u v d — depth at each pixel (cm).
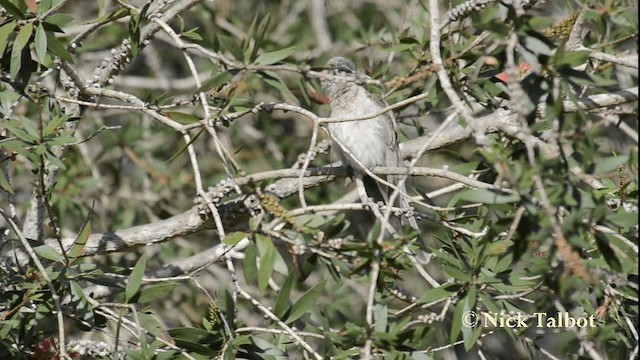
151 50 1475
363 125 1093
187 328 791
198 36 948
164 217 1383
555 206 657
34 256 779
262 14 1502
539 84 713
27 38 821
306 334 766
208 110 842
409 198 773
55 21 839
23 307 845
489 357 1148
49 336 838
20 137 827
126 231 984
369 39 1291
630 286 758
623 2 825
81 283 1042
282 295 755
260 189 765
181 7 959
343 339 714
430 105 1097
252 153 1417
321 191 1375
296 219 739
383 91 1117
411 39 988
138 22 911
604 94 879
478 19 882
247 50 894
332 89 1127
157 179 1399
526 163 689
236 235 734
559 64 688
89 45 1330
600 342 848
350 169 971
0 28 827
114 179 1390
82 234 853
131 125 1362
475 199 655
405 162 1097
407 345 789
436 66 705
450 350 1252
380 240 695
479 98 866
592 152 668
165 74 1530
